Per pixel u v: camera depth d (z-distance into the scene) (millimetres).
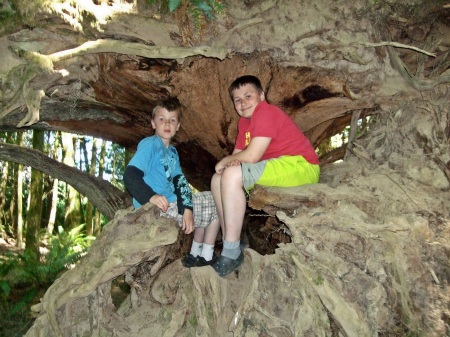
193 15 3688
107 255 3170
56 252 8883
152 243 3076
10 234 17766
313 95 4270
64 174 5965
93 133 5277
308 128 4855
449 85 3893
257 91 3238
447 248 3186
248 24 3842
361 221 3070
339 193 3168
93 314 3250
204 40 3873
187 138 5035
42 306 3264
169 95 4316
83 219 18953
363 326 2838
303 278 3016
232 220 3002
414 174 3574
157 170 3242
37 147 9344
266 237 4590
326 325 2945
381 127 4113
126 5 3762
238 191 2984
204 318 3061
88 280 3133
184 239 4070
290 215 3359
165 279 3352
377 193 3324
